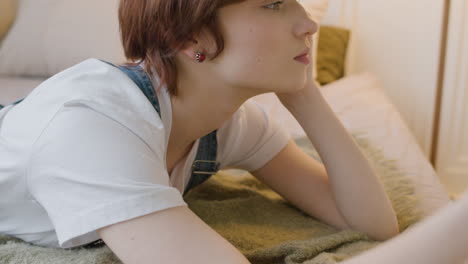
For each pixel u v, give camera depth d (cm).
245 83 70
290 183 98
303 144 137
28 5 152
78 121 64
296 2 70
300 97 90
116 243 60
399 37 218
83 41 149
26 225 75
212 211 97
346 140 91
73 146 62
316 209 96
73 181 61
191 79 73
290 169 99
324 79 201
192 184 92
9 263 69
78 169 61
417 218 99
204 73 71
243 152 96
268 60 68
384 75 223
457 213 38
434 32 211
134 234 60
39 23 150
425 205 105
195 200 102
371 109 164
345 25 224
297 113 92
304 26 69
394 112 167
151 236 59
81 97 66
